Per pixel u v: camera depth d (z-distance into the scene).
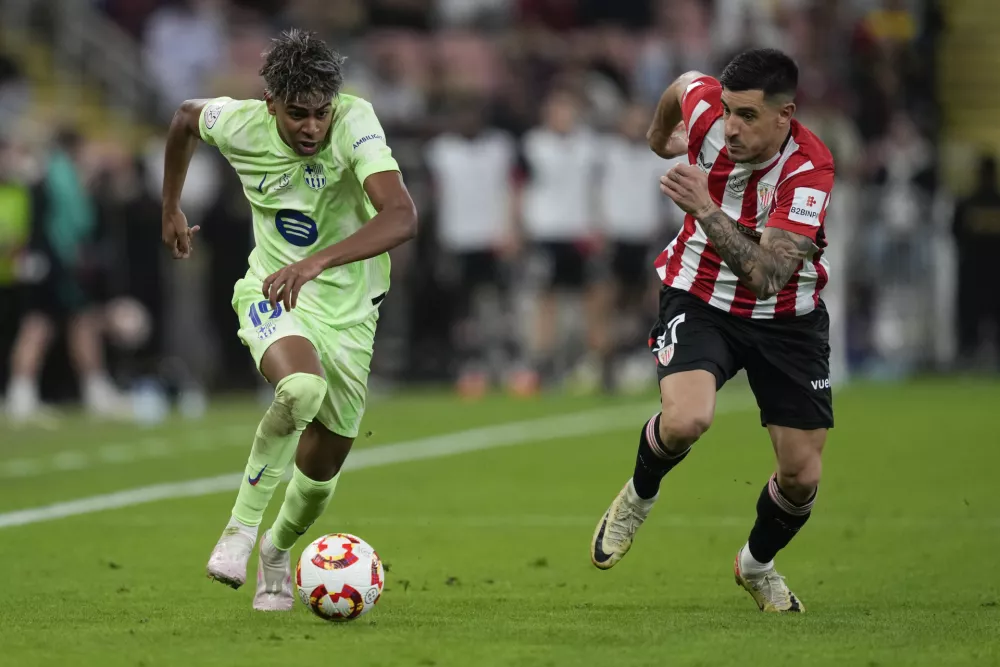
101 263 55.16
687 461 40.28
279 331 20.05
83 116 70.69
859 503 32.94
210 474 38.62
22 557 26.14
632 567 25.45
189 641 18.06
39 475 38.47
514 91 65.00
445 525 30.28
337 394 20.50
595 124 62.16
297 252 20.83
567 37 71.19
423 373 63.72
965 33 82.69
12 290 57.12
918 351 66.38
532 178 58.81
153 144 65.31
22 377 53.94
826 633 18.78
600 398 58.53
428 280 61.16
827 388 21.09
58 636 18.50
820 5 70.06
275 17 72.31
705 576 24.56
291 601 21.17
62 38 72.94
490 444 44.62
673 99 22.42
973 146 76.75
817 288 21.27
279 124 20.08
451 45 70.00
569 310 62.44
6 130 65.88
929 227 66.00
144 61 72.50
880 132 68.44
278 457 19.52
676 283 21.75
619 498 21.17
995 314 66.50
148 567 25.11
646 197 59.53
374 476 38.12
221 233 58.12
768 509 20.89
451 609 21.05
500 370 62.94
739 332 21.14
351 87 63.22
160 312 58.00
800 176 20.56
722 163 21.03
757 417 51.78
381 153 19.94
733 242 19.77
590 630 18.95
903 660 16.92
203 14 71.06
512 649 17.50
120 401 55.69
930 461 39.88
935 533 29.00
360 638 18.27
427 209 59.44
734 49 64.94
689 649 17.53
